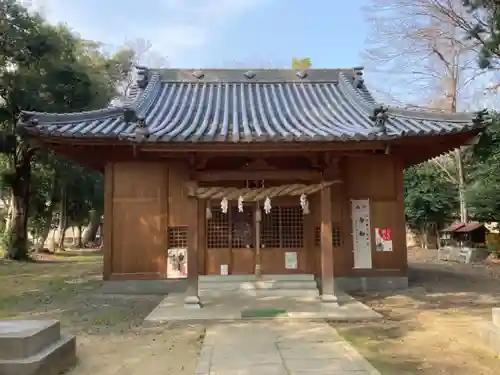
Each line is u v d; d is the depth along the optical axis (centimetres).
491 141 1847
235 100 1405
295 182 1092
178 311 942
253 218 1219
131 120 1065
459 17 2116
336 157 990
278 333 760
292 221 1222
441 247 2653
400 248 1255
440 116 1070
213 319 873
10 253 2395
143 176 1235
